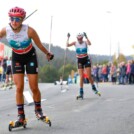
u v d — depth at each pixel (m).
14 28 6.09
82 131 6.08
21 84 6.36
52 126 6.55
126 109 8.68
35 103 6.54
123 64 25.55
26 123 6.46
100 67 28.61
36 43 6.28
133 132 5.96
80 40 11.72
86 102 10.52
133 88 17.00
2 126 6.75
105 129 6.21
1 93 15.09
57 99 11.84
